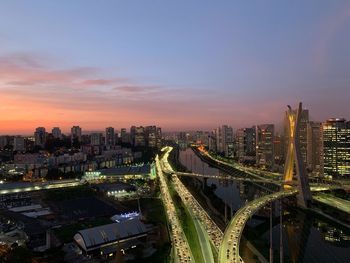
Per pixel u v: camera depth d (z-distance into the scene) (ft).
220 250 591.78
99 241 638.53
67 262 587.68
